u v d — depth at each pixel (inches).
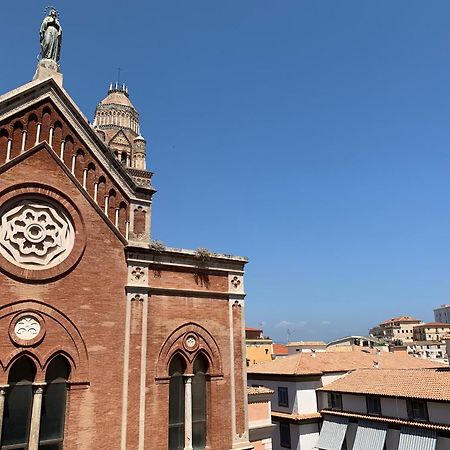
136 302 770.2
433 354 4793.3
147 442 721.6
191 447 771.4
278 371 1935.3
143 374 743.7
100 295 737.6
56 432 658.8
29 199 710.5
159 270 818.2
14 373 643.5
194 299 847.1
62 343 681.6
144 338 761.0
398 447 1451.8
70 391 673.6
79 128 784.3
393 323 7706.7
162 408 753.0
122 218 804.6
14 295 655.1
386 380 1684.3
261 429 1027.9
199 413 813.9
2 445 613.0
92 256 745.6
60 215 735.1
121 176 816.3
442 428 1358.3
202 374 835.4
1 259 653.9
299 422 1764.3
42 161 730.8
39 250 697.0
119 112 2134.6
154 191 844.6
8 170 694.5
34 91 745.0
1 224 674.8
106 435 685.9
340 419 1710.1
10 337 636.7
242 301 912.9
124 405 711.1
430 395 1423.5
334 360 2124.8
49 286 689.0
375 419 1566.2
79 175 769.6
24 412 641.0
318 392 1872.5
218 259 895.7
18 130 719.7
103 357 714.8
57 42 808.3
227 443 812.0
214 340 851.4
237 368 866.1
